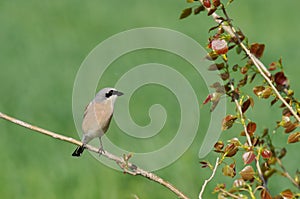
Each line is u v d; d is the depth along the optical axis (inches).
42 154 588.1
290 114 231.6
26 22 1171.9
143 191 485.7
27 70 894.4
